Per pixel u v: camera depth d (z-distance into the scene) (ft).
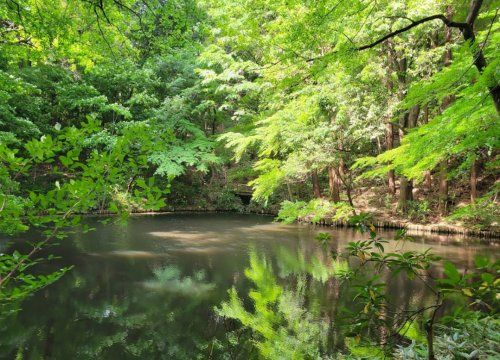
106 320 18.33
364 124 35.37
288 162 37.83
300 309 19.58
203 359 14.57
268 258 31.17
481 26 19.25
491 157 43.86
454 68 10.68
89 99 46.32
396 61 37.24
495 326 10.56
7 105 32.60
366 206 52.54
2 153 5.94
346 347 14.88
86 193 6.22
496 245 35.19
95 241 36.32
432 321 5.79
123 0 14.69
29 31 14.11
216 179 70.49
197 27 16.98
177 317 18.79
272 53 17.70
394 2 23.31
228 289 23.07
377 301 6.22
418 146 13.47
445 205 45.55
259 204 63.26
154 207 6.74
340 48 12.41
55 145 6.23
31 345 15.60
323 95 29.30
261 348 15.31
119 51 18.25
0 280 6.03
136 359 14.44
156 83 58.23
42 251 30.89
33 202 6.05
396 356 10.48
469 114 10.46
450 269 5.23
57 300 20.74
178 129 61.87
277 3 15.70
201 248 34.81
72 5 14.44
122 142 6.40
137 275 25.79
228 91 54.34
